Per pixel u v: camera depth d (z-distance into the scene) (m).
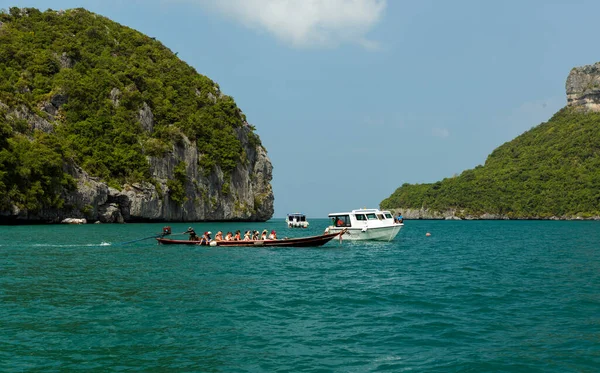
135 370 11.83
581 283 24.62
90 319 16.27
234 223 122.06
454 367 12.20
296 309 18.31
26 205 76.25
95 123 100.31
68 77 106.69
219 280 24.75
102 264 30.06
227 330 15.28
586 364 12.37
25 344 13.59
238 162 131.25
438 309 18.52
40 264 29.52
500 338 14.59
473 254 41.41
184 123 119.62
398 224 50.97
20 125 85.00
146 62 133.75
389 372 11.86
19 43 110.81
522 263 34.19
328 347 13.70
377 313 17.80
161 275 26.00
